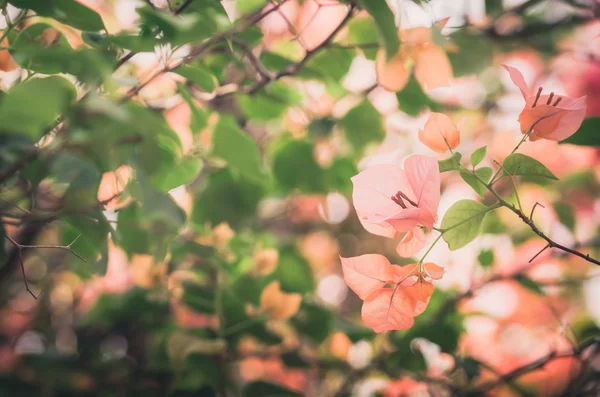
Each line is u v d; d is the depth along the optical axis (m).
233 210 0.59
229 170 0.58
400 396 0.66
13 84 0.46
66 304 0.86
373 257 0.41
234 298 0.59
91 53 0.42
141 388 0.63
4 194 0.52
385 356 0.62
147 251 0.54
